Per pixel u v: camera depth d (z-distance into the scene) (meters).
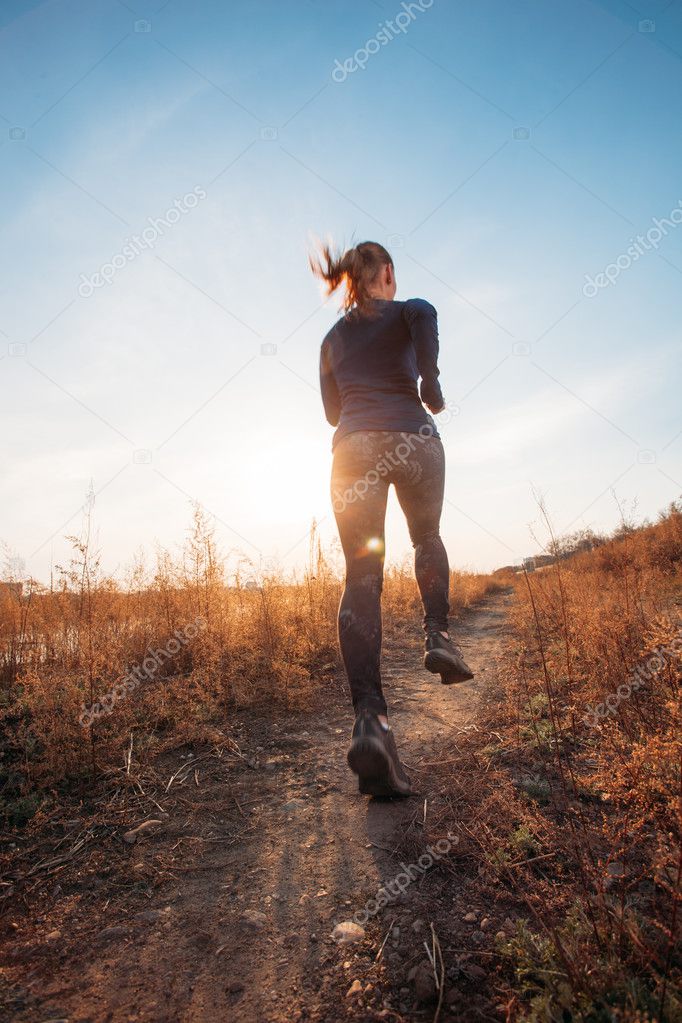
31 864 2.12
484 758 2.76
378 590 2.20
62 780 2.76
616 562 7.30
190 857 2.16
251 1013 1.39
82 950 1.65
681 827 1.48
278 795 2.64
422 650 6.11
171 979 1.52
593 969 1.31
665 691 2.50
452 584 11.21
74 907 1.87
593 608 4.38
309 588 5.85
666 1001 1.22
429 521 2.41
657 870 1.60
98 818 2.44
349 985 1.46
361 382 2.36
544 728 3.05
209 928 1.74
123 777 2.78
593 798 2.27
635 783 1.78
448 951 1.54
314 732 3.45
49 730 3.02
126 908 1.86
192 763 2.99
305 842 2.21
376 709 2.12
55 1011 1.41
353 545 2.22
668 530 10.27
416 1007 1.37
